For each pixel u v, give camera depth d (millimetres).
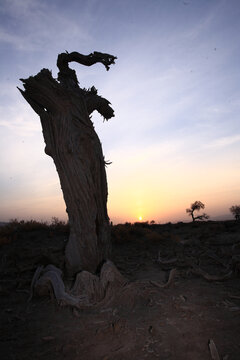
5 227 12125
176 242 11500
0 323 3613
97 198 6035
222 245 10383
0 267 6945
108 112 7332
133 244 11359
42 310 4086
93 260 5707
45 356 2697
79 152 5785
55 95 5746
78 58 6742
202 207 29172
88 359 2615
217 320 3424
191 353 2637
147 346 2811
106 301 4152
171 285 5023
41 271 5074
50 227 12914
